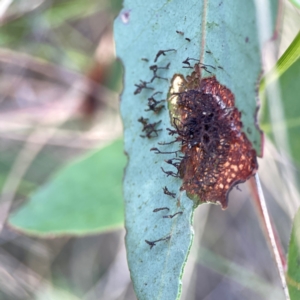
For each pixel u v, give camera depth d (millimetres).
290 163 182
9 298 229
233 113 145
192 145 145
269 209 210
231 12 147
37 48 249
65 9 243
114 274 244
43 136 244
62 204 193
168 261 141
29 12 243
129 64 156
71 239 258
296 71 171
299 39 151
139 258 144
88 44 249
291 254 151
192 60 148
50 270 247
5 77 252
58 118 247
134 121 156
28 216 192
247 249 234
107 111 243
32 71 254
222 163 144
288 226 205
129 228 149
